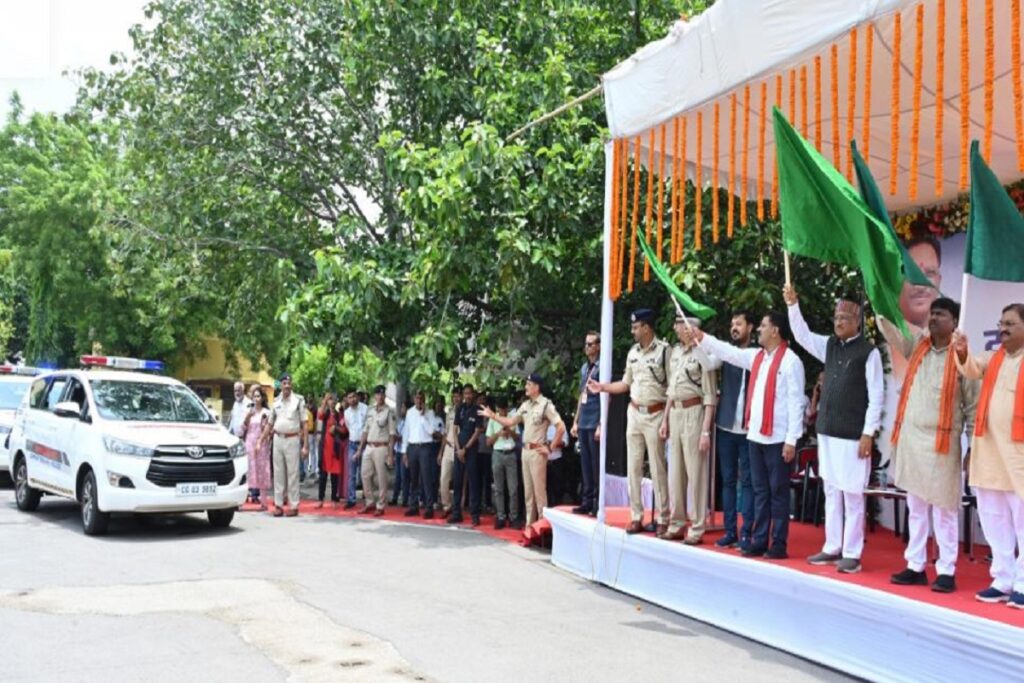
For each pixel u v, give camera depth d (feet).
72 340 107.76
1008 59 20.13
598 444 31.07
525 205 37.40
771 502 22.25
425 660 18.54
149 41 54.75
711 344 23.58
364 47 45.01
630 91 25.91
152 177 57.62
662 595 24.66
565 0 43.34
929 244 29.55
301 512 45.06
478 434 41.11
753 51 21.02
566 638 20.81
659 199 28.30
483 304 43.19
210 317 95.50
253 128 52.75
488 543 35.76
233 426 49.55
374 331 43.29
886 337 20.93
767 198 31.71
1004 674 15.07
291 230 57.93
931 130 24.93
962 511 26.94
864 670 17.98
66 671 17.35
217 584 25.57
